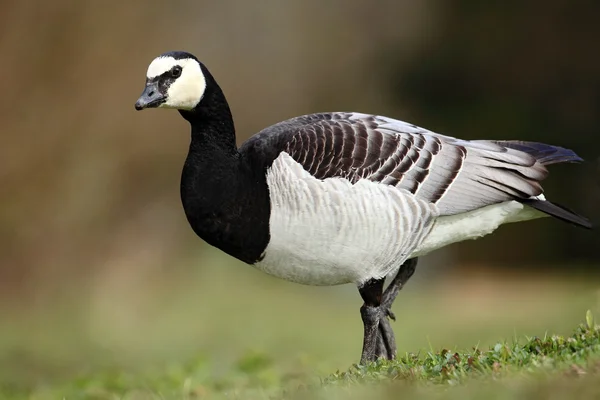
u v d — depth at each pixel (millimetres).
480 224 8047
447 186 7723
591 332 6727
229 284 20297
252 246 7582
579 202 24828
